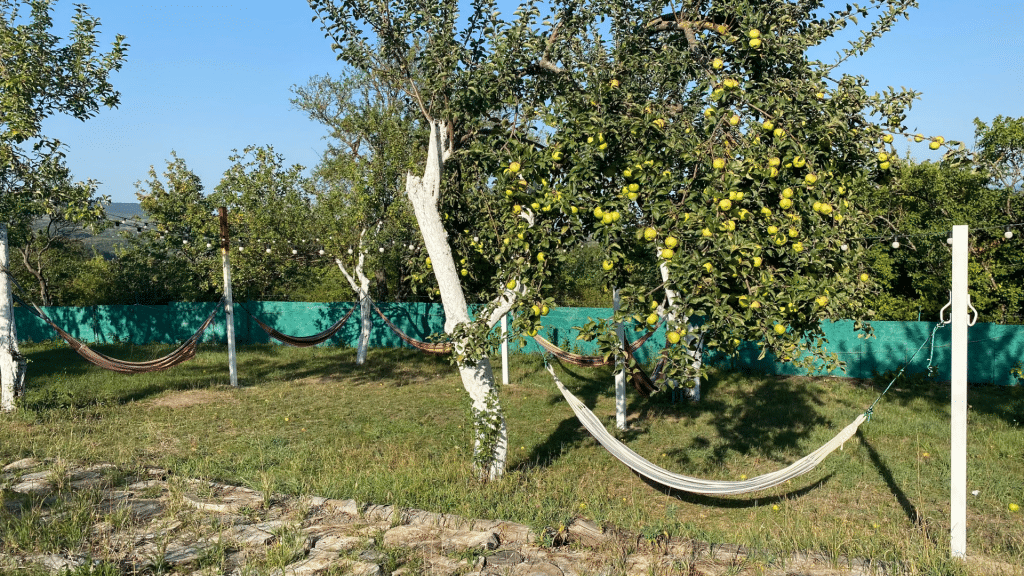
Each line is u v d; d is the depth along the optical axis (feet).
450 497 23.11
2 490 21.49
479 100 25.00
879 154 17.97
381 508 21.12
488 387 26.81
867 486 27.17
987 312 54.90
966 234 18.93
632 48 23.02
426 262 29.96
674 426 37.55
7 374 38.99
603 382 51.11
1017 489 26.27
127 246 96.32
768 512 24.35
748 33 18.02
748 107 17.56
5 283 39.27
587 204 19.30
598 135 19.33
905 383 49.98
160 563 15.90
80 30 41.04
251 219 61.72
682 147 17.02
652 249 17.29
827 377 53.06
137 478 24.12
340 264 62.69
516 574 16.33
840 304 16.37
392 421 38.81
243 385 51.65
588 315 64.49
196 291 93.86
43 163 38.60
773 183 16.43
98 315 88.43
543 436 35.37
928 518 23.38
